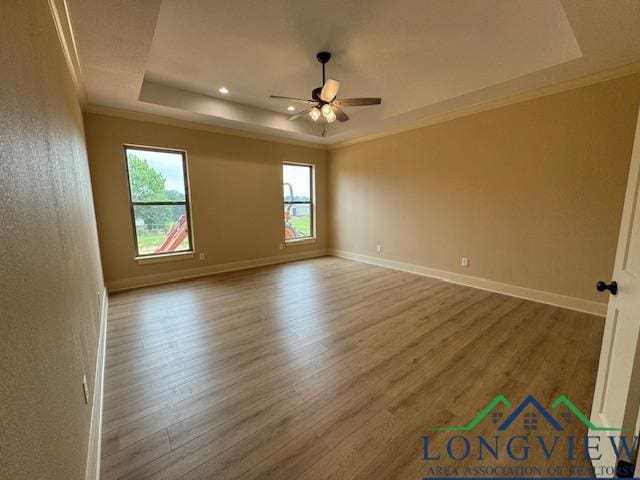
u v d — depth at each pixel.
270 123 4.62
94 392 1.57
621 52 2.44
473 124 3.81
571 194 3.08
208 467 1.34
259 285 4.14
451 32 2.52
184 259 4.51
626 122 2.71
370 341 2.50
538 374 2.02
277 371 2.08
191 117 4.10
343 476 1.30
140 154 4.06
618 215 2.82
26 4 0.97
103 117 3.67
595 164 2.91
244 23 2.36
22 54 0.86
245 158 5.02
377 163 5.17
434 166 4.32
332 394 1.84
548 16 2.29
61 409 0.91
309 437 1.51
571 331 2.64
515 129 3.43
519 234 3.51
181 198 4.47
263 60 2.98
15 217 0.66
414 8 2.20
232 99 4.11
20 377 0.62
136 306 3.32
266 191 5.36
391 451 1.43
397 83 3.64
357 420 1.62
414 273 4.76
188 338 2.56
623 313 1.17
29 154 0.82
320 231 6.32
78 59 2.43
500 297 3.57
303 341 2.50
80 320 1.43
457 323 2.84
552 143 3.16
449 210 4.20
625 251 1.21
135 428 1.56
